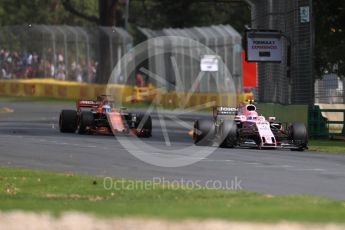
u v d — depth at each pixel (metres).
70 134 99.12
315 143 96.88
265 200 43.75
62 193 48.28
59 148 78.75
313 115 106.56
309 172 62.06
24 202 41.91
